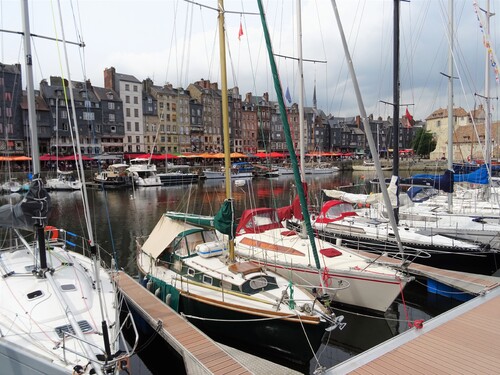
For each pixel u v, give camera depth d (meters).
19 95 50.09
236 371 5.88
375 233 13.34
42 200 6.59
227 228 8.83
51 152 54.66
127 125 69.06
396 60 11.99
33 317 6.01
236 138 85.50
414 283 11.24
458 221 14.20
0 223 6.45
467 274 10.63
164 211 27.80
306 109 92.69
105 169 54.06
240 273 8.25
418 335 7.02
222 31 8.47
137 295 8.95
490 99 18.81
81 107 59.34
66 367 5.05
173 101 75.62
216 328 8.06
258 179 55.22
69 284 6.98
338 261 10.02
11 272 7.15
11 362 5.38
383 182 7.76
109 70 68.38
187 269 9.13
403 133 83.94
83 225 22.52
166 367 8.08
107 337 4.98
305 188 11.15
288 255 10.58
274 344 7.37
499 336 6.92
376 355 6.36
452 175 14.67
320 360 8.05
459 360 6.17
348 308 9.59
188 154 67.06
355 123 113.75
